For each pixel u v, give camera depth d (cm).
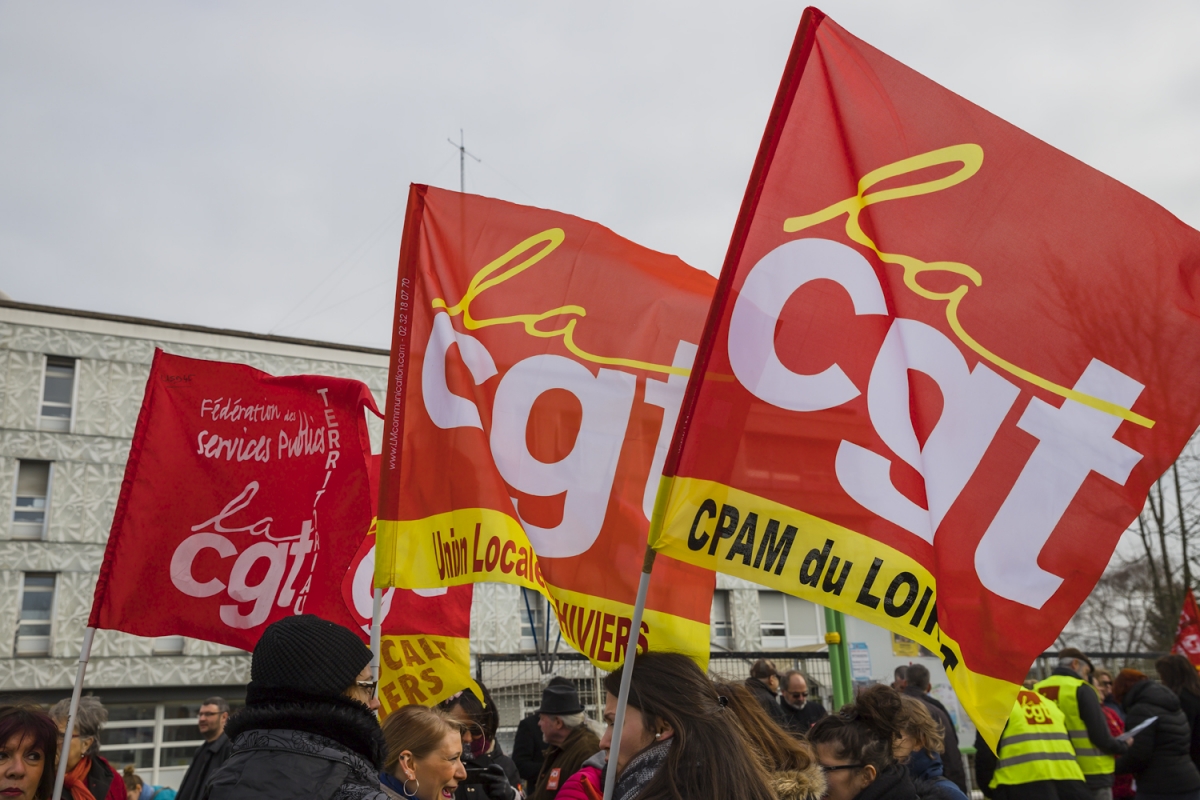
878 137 336
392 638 493
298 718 219
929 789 464
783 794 313
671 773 248
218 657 2695
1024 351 329
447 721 421
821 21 337
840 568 317
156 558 524
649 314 466
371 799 209
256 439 547
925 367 328
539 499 441
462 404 458
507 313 466
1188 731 791
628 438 451
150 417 539
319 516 540
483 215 479
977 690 313
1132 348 328
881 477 323
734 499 316
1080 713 822
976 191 336
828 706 1700
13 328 2691
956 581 319
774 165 331
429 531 446
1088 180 335
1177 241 331
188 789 740
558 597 428
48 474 2678
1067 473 324
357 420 546
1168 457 323
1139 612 3225
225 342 2883
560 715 549
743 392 321
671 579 375
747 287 325
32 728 394
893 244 333
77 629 2609
